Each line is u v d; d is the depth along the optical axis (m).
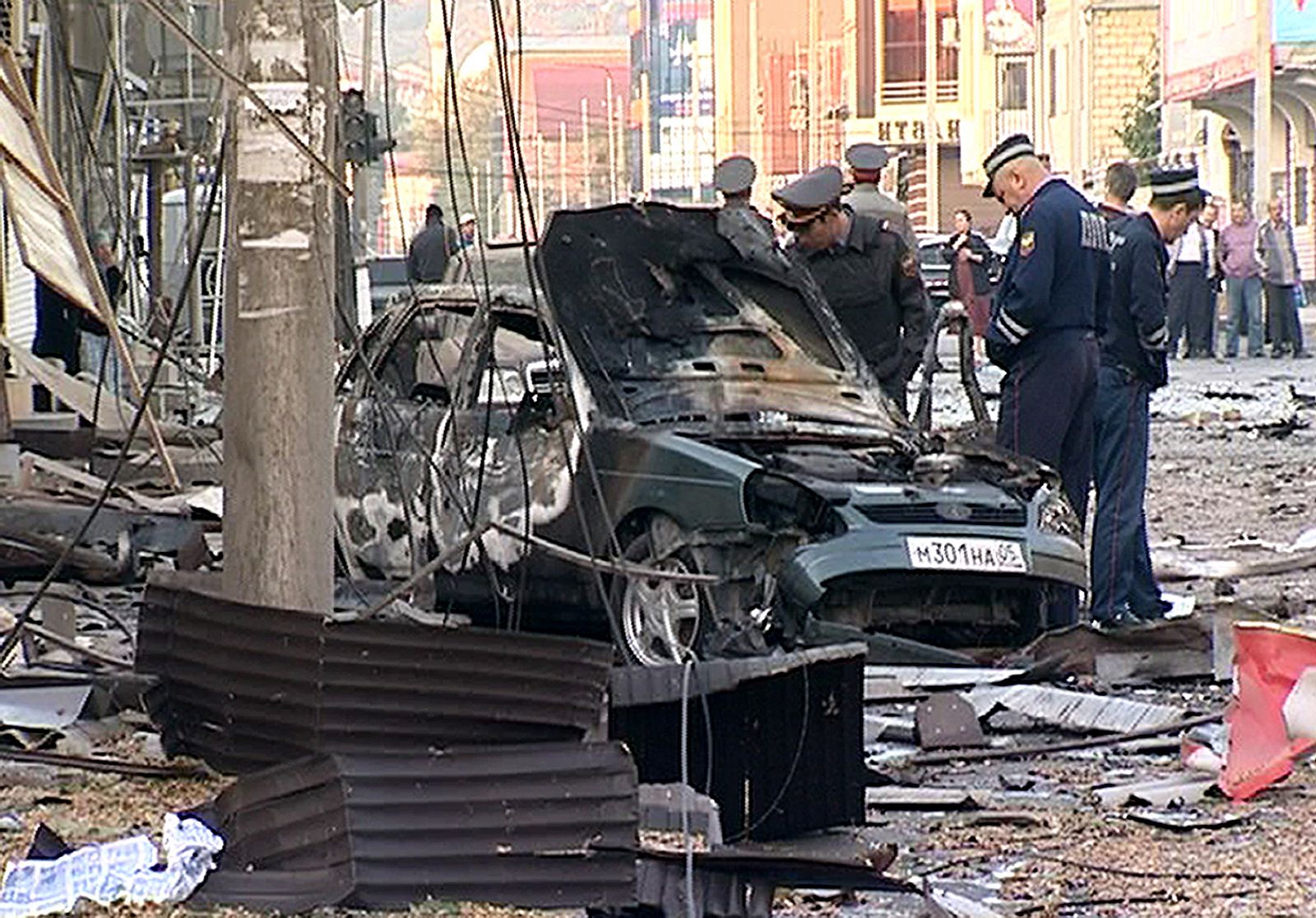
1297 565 32.06
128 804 16.94
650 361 25.70
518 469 25.17
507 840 14.66
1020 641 24.62
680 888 14.84
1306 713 18.81
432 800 14.61
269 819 14.78
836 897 15.95
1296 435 54.84
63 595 24.39
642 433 24.33
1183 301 87.50
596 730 16.12
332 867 14.46
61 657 22.83
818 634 23.30
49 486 34.69
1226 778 19.02
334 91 19.12
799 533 23.59
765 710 17.52
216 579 19.14
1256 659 19.05
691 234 26.78
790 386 26.08
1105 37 180.88
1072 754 21.00
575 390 25.03
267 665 17.00
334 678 16.64
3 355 40.50
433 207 59.84
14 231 26.55
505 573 25.34
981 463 25.42
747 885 14.97
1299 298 88.06
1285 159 133.75
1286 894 16.03
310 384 18.95
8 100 26.06
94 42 53.66
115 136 53.69
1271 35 121.00
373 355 27.41
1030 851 17.36
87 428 40.41
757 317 26.58
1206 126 147.50
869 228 29.98
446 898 14.48
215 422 42.03
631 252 26.48
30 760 18.17
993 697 22.16
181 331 48.25
